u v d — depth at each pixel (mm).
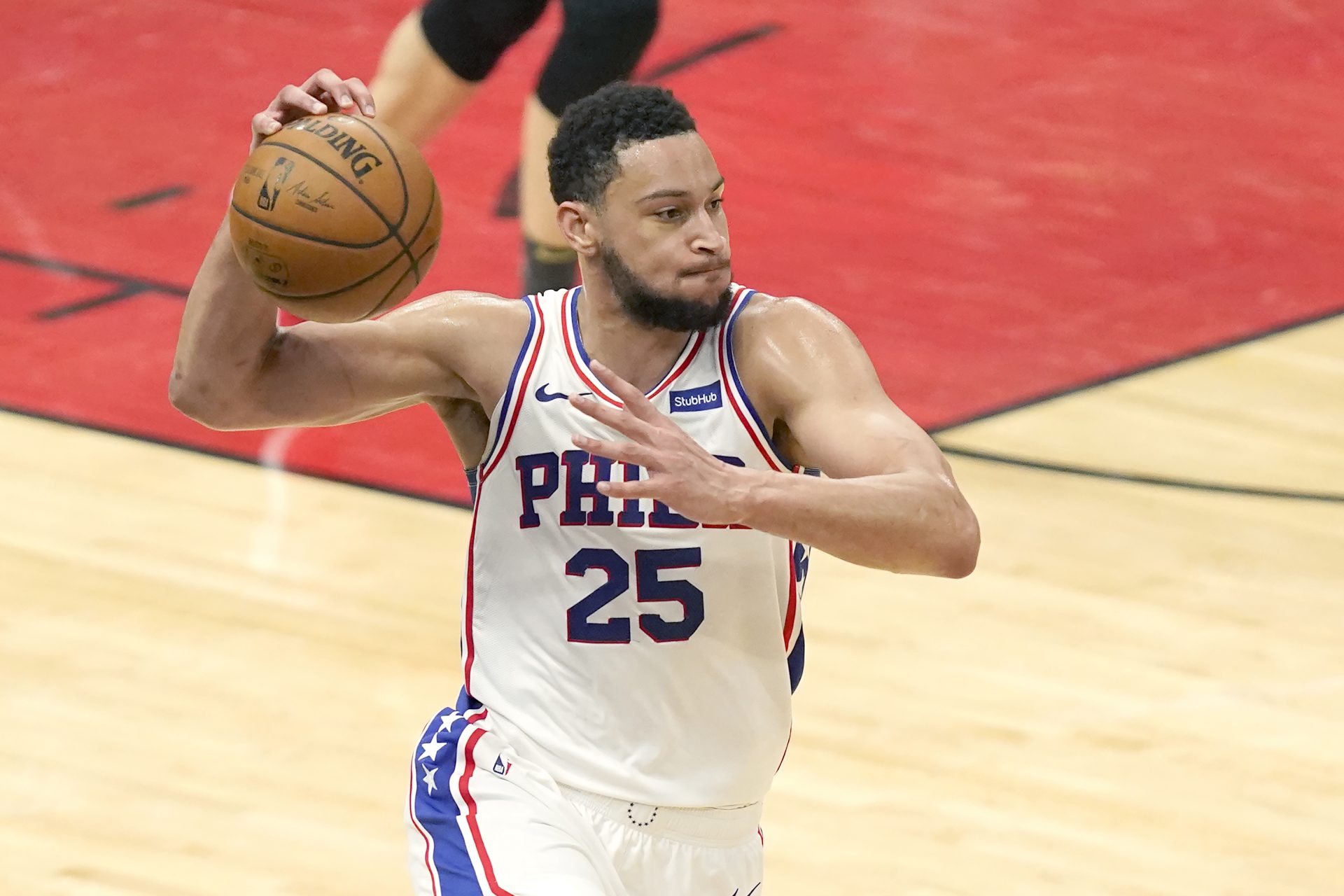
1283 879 15844
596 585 10500
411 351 10992
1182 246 28578
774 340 10273
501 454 10703
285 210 10320
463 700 11438
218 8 36375
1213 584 20672
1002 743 17734
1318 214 29562
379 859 15844
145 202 29156
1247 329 26422
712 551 10367
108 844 15898
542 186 22406
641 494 8953
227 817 16344
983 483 22562
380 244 10469
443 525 21625
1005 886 15664
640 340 10438
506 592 10898
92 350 25219
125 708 17922
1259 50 35312
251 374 11109
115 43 34906
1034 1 37188
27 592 19891
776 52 34688
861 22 36125
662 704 10602
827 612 19953
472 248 27344
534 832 10578
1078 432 23812
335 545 21047
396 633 19422
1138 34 35844
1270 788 17125
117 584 20109
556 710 10711
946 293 26969
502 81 33188
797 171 30359
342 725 17797
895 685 18625
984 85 33625
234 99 32594
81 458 22719
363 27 35531
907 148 31297
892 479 9328
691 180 9859
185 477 22406
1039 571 20828
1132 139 31828
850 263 27609
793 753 17453
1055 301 26922
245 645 19078
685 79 33406
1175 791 17047
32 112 32125
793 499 9047
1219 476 22938
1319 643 19578
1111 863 16016
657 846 10805
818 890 15547
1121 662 19141
